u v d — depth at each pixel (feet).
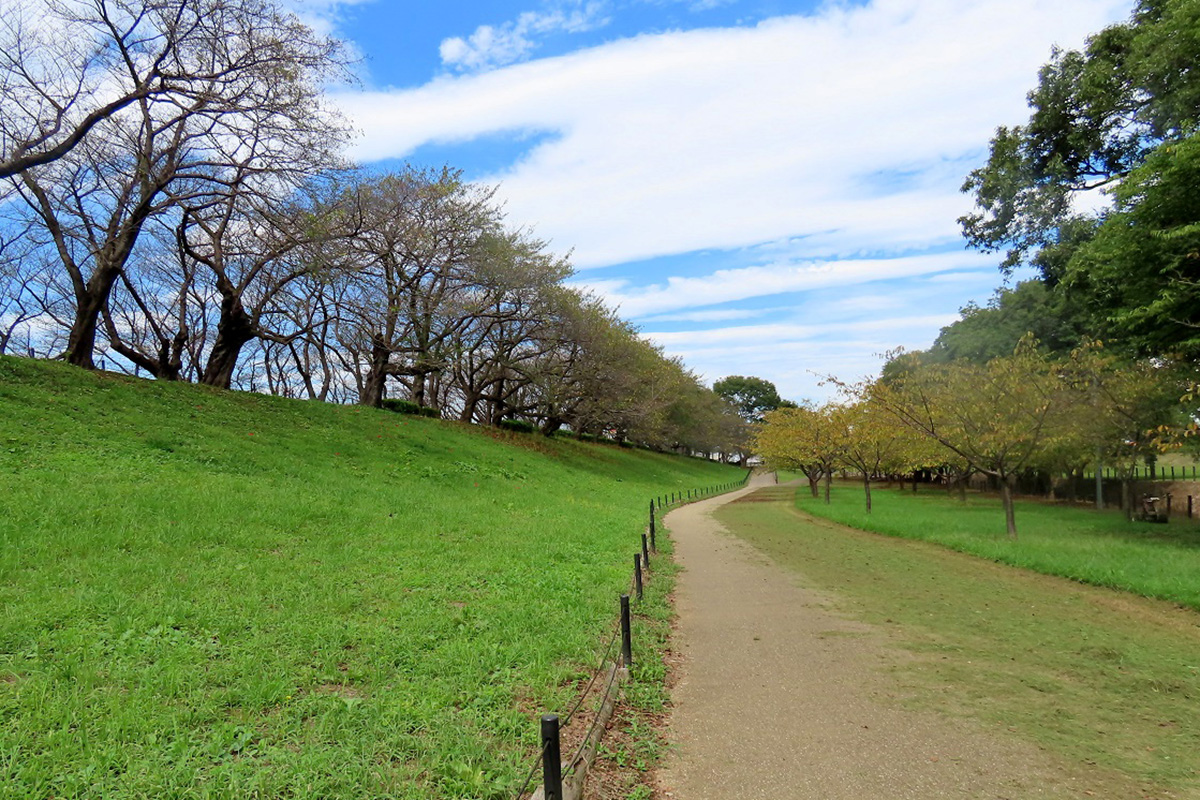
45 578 23.81
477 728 15.17
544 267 107.65
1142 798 13.04
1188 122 46.24
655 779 14.26
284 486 47.34
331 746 13.79
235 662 18.40
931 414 59.88
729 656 23.39
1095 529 58.39
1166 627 26.22
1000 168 69.92
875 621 27.78
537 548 40.83
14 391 50.70
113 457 43.93
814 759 14.99
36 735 13.51
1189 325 44.50
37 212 67.77
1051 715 17.38
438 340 100.17
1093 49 62.85
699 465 258.98
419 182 91.09
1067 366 53.83
